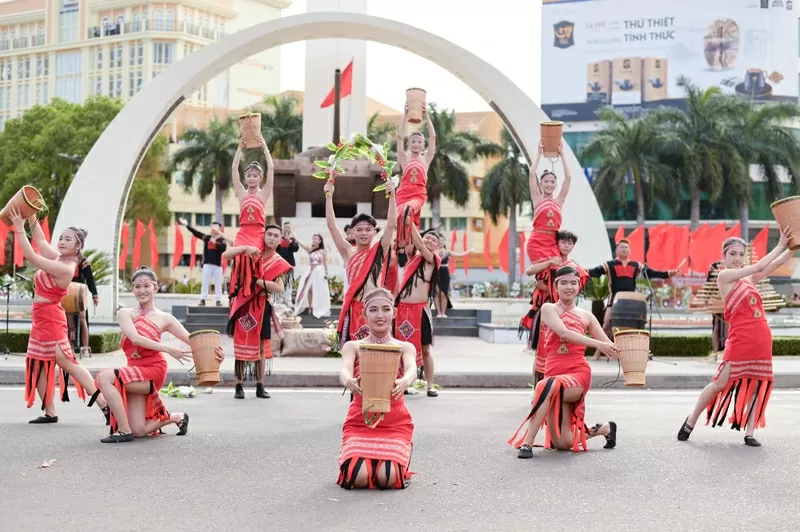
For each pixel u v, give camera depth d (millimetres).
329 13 25016
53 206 62812
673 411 10789
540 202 12305
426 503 6148
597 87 79125
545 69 80062
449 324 23703
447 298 13547
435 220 62719
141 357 8547
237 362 11883
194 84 25250
